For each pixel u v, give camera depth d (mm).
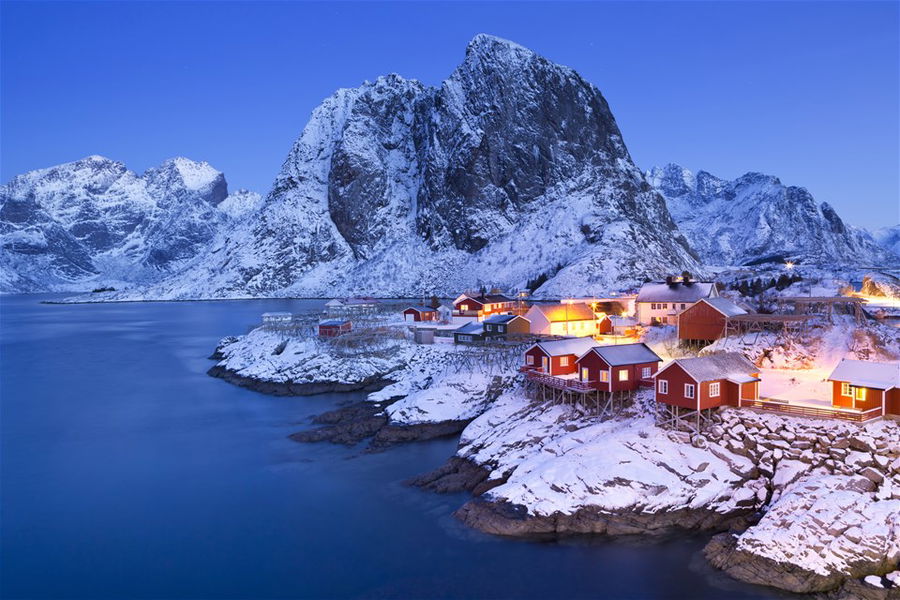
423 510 36219
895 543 27469
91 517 36312
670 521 32375
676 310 72562
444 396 54906
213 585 28578
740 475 34312
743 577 27469
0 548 32594
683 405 38750
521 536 32250
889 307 77750
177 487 40781
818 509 29156
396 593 27547
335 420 55688
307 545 32219
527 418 46375
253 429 54375
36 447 50250
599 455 36125
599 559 29844
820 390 41688
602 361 44844
